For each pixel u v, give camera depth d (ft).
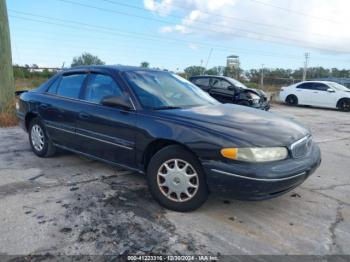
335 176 15.74
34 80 55.93
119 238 9.19
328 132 29.43
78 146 14.37
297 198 12.66
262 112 13.43
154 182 11.29
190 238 9.35
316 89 55.42
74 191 12.44
